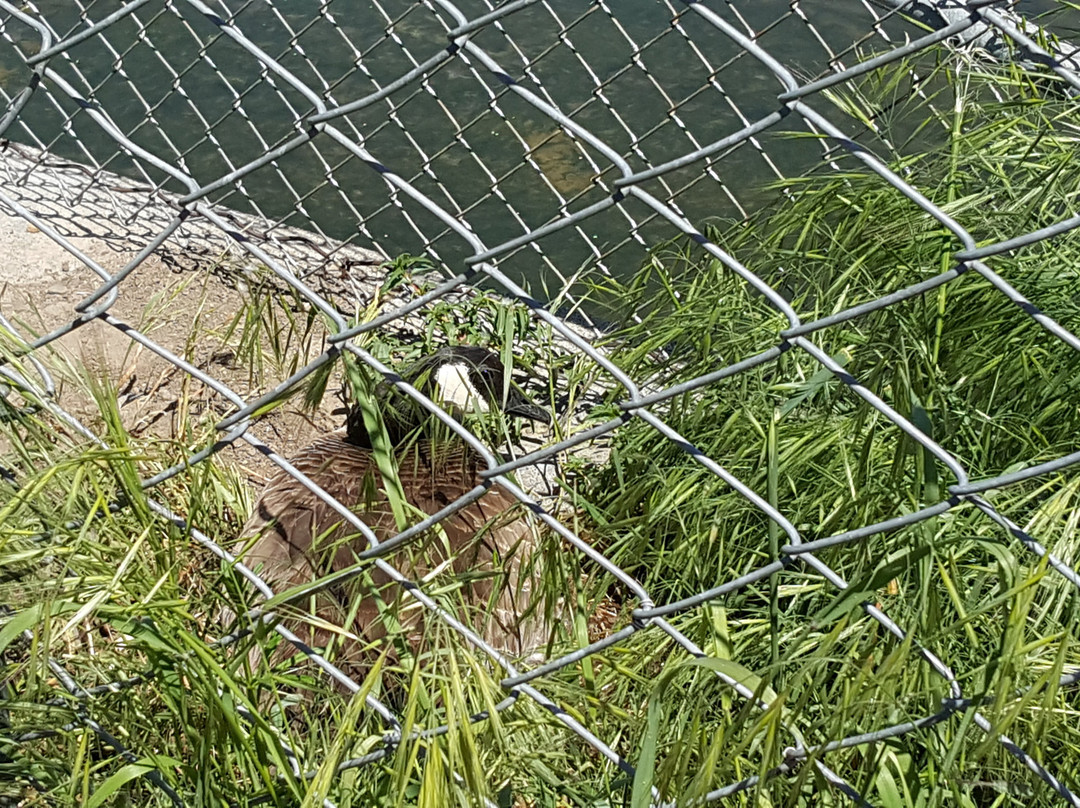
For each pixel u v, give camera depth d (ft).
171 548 7.57
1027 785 6.57
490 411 11.04
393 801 6.75
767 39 19.57
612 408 12.12
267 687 7.90
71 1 24.73
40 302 16.05
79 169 19.15
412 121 20.61
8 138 19.92
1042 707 5.71
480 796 6.42
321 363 6.87
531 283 17.38
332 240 17.08
